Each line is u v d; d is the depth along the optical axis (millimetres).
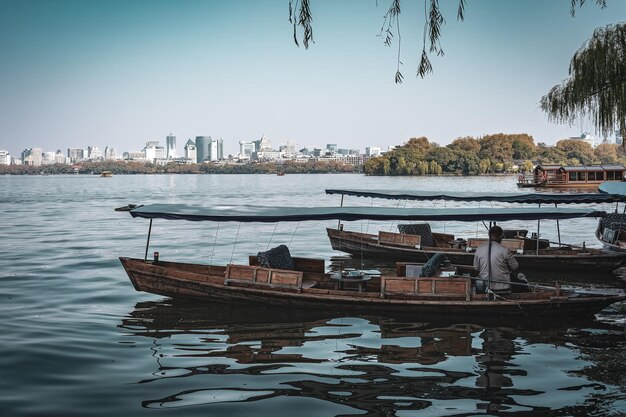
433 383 9414
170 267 15781
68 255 25172
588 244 29516
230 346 11469
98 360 10539
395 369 10102
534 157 197125
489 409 8328
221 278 14641
